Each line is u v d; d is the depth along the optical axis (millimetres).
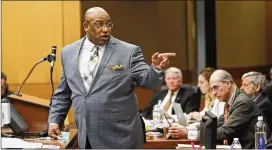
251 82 13070
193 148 8641
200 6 18172
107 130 8648
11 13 20172
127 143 8695
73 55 8953
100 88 8648
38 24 20266
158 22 23844
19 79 20203
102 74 8688
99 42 8758
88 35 8836
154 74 8273
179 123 12688
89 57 8836
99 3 23328
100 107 8617
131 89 8789
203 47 18234
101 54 8812
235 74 23891
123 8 23688
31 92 20078
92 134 8648
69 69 8938
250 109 10695
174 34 23750
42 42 20266
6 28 20172
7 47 20172
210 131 8219
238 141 9969
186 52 23578
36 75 20109
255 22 24000
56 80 19688
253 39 24062
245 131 10680
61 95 9305
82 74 8812
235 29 23938
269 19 23812
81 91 8750
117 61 8695
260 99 12633
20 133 10383
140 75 8570
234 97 11094
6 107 8789
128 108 8750
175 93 15758
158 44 23891
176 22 23734
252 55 24062
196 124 12570
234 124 10625
